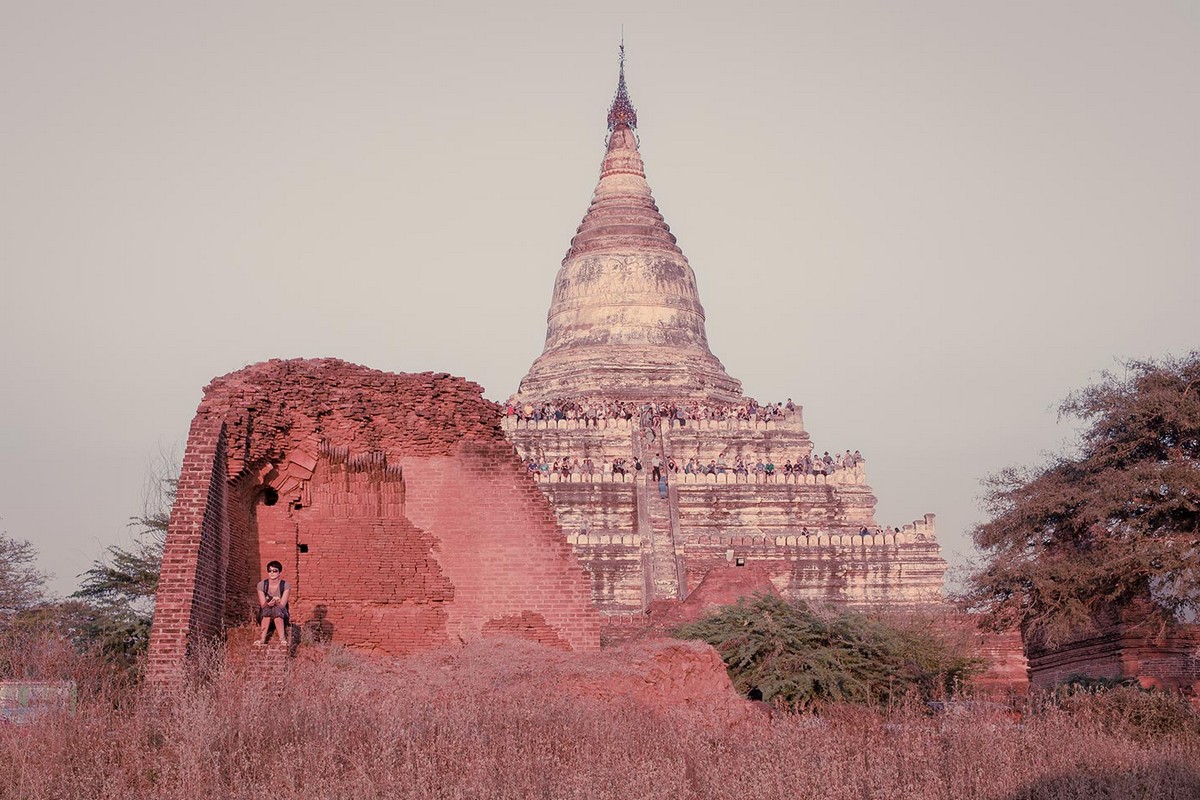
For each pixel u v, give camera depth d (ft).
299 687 85.15
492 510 110.63
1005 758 77.66
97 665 97.66
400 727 75.25
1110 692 107.65
